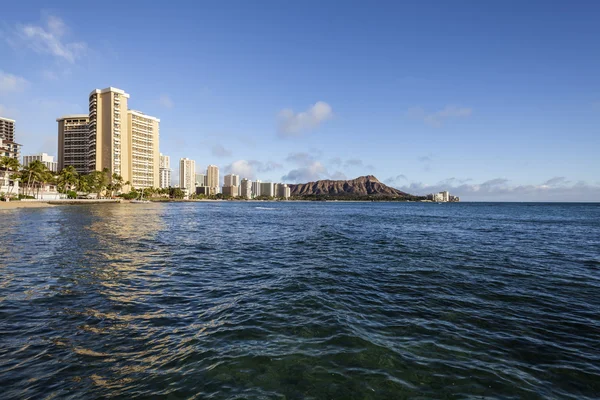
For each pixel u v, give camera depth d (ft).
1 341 24.80
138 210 277.64
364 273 49.44
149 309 32.40
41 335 25.99
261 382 19.80
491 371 21.54
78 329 27.25
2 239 82.12
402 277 46.98
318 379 20.24
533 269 53.06
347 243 85.05
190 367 21.34
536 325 29.32
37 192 392.88
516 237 100.58
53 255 61.05
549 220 190.29
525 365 22.41
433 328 28.30
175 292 38.40
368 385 19.72
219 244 81.05
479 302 35.70
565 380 20.70
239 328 27.63
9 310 31.58
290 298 36.14
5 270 48.42
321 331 27.12
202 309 32.50
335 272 49.98
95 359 22.26
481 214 279.08
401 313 31.89
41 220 144.05
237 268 52.60
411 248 76.28
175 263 55.93
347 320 29.66
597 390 19.74
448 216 241.35
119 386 19.22
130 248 71.31
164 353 23.18
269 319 29.76
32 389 18.81
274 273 49.08
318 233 110.93
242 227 134.10
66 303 33.83
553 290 40.65
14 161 332.19
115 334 26.32
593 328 28.81
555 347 25.11
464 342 25.67
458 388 19.61
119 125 542.98
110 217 173.88
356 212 321.32
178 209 344.28
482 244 83.71
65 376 20.17
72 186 473.26
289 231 118.01
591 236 103.55
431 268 53.36
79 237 87.86
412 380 20.35
